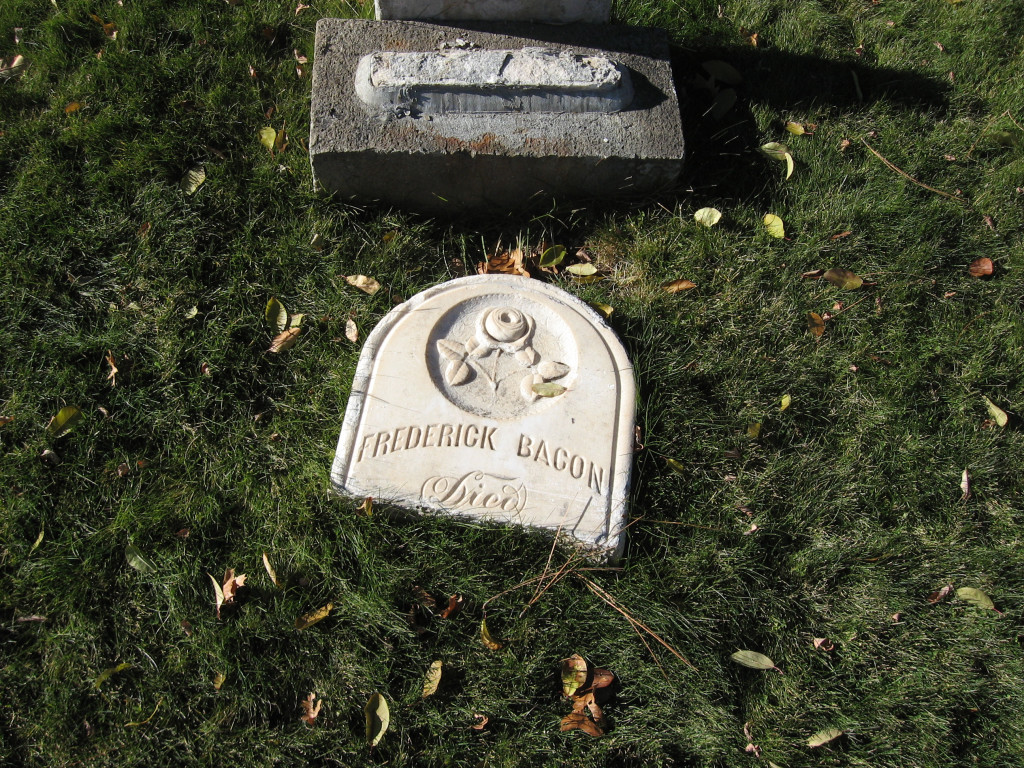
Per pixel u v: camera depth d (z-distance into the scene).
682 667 1.20
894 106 1.71
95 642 1.19
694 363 1.41
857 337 1.45
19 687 1.17
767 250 1.52
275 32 1.72
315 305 1.43
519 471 1.25
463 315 1.36
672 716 1.18
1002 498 1.34
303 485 1.28
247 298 1.43
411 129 1.45
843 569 1.28
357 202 1.52
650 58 1.56
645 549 1.26
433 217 1.54
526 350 1.33
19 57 1.69
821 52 1.78
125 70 1.65
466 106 1.46
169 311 1.40
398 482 1.24
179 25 1.72
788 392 1.40
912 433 1.38
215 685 1.17
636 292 1.48
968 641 1.24
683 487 1.31
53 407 1.34
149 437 1.33
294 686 1.18
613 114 1.49
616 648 1.21
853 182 1.61
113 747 1.14
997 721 1.20
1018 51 1.82
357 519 1.25
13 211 1.49
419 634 1.21
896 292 1.49
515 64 1.47
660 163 1.48
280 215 1.51
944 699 1.20
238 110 1.62
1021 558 1.29
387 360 1.31
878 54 1.80
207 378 1.36
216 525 1.26
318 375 1.38
